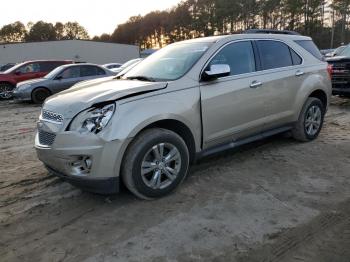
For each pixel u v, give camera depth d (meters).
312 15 66.81
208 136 4.44
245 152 5.61
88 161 3.60
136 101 3.78
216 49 4.62
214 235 3.32
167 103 3.96
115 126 3.59
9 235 3.46
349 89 9.27
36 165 5.45
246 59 4.93
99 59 53.44
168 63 4.70
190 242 3.22
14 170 5.25
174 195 4.14
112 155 3.59
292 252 3.05
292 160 5.22
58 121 3.75
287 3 66.44
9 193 4.41
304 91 5.67
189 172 4.82
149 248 3.16
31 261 3.06
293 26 67.88
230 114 4.61
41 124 3.99
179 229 3.44
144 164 3.85
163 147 3.96
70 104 3.78
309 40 6.17
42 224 3.64
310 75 5.79
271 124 5.27
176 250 3.12
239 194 4.14
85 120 3.60
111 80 4.78
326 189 4.23
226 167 4.99
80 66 13.61
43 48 49.44
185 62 4.52
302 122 5.80
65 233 3.46
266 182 4.46
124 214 3.76
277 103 5.25
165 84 4.07
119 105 3.67
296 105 5.60
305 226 3.43
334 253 3.03
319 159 5.24
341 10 66.25
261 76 4.98
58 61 16.34
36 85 12.91
